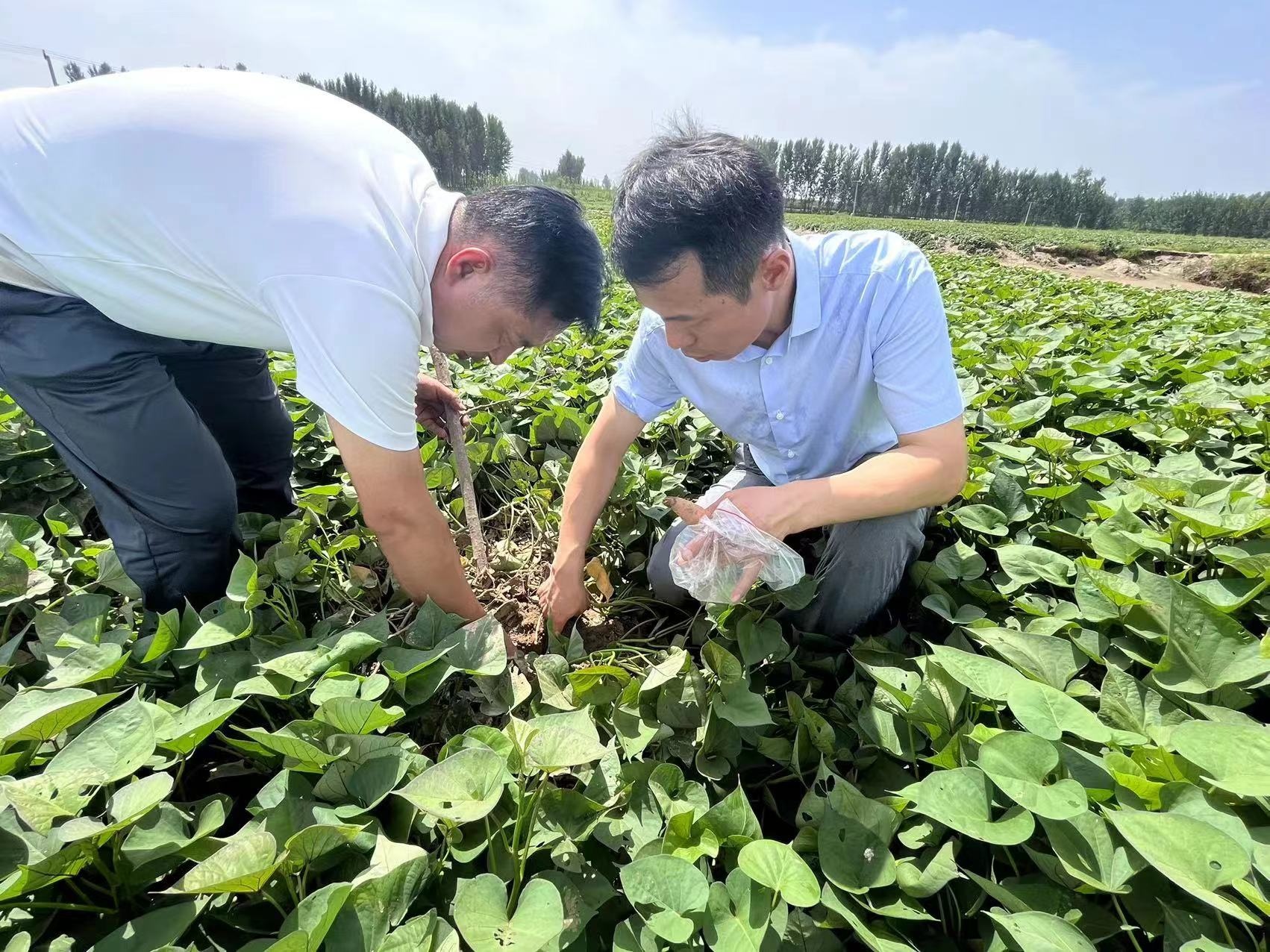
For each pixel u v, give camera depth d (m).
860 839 1.34
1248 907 1.21
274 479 2.63
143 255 1.54
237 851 1.17
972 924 1.37
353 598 2.29
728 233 1.43
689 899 1.22
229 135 1.49
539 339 1.74
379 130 1.70
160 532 1.95
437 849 1.39
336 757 1.43
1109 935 1.23
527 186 1.61
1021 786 1.28
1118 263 26.91
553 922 1.14
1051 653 1.74
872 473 1.71
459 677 2.00
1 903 1.21
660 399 2.20
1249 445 3.03
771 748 1.69
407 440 1.59
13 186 1.57
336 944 1.15
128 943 1.15
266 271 1.46
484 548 2.55
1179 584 1.65
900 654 1.97
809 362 1.92
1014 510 2.41
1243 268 23.20
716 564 1.68
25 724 1.29
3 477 2.70
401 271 1.49
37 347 1.68
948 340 1.82
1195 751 1.34
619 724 1.73
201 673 1.72
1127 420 2.97
